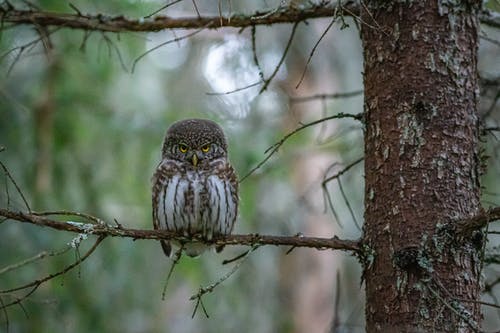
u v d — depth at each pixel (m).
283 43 17.55
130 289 13.99
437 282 7.03
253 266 16.69
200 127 10.37
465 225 7.04
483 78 9.86
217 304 15.78
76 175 13.60
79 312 13.09
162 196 10.22
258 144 15.64
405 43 7.61
